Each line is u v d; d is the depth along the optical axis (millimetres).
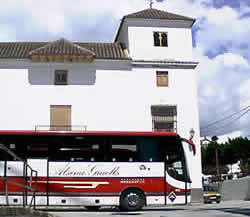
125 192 18281
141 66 27531
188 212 17047
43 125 25984
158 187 18438
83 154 18328
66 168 18047
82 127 26281
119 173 18359
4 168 17531
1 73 26438
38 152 18016
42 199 17609
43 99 26375
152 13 29359
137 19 28297
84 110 26531
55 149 18172
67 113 26438
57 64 26922
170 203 18359
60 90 26641
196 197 25969
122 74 27312
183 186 18625
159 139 18891
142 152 18672
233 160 62094
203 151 66875
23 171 16688
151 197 18344
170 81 27578
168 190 18469
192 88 27688
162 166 18656
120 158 18500
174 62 27734
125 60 27109
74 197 17891
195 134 26953
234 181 40875
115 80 27172
